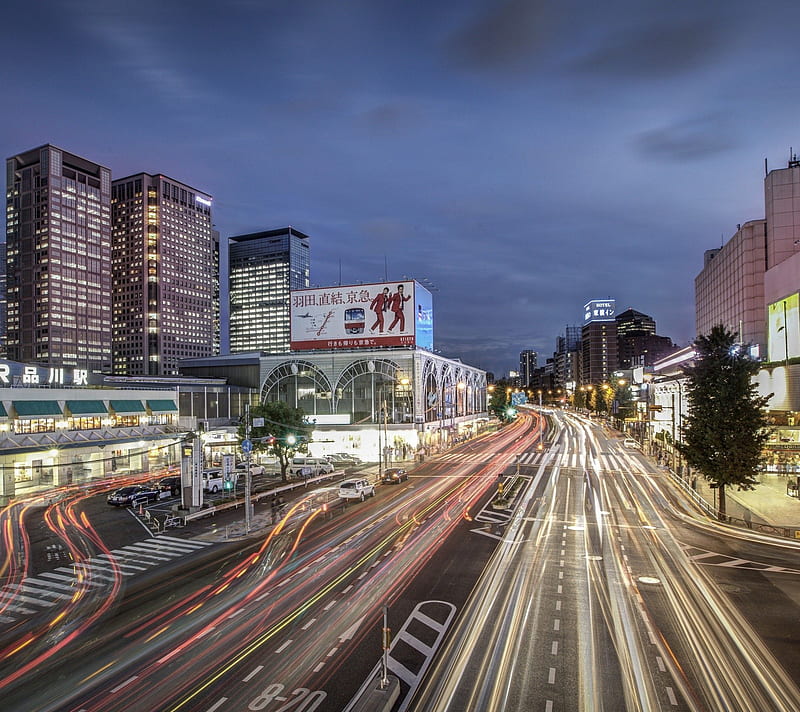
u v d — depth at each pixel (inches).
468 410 4451.3
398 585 939.3
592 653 688.4
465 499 1727.4
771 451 2027.6
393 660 671.8
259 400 3371.1
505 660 671.1
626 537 1258.0
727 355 1439.5
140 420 2605.8
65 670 670.5
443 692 599.2
